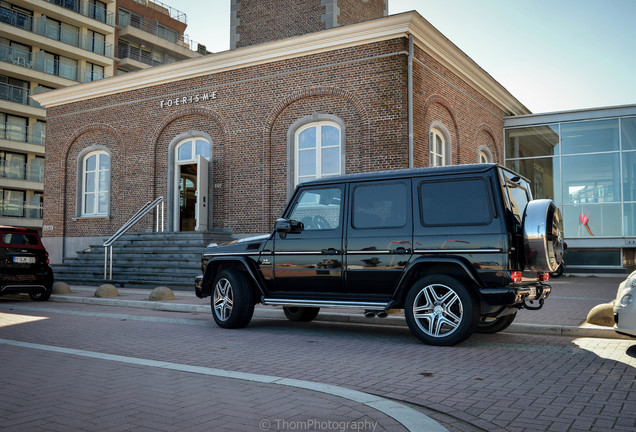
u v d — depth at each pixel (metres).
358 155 15.22
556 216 6.78
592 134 20.59
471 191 6.64
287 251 7.73
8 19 40.66
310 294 7.61
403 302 7.03
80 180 20.89
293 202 7.91
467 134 18.42
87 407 4.04
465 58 17.27
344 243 7.30
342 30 15.19
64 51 43.81
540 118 21.31
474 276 6.41
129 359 5.85
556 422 3.74
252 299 8.17
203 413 3.88
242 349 6.54
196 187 18.09
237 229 17.06
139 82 19.17
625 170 19.92
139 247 17.28
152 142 18.95
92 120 20.48
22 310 10.82
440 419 3.86
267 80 16.77
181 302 11.42
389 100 14.73
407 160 14.45
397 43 14.67
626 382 4.84
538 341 7.05
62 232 20.98
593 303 10.54
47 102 21.58
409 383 4.84
